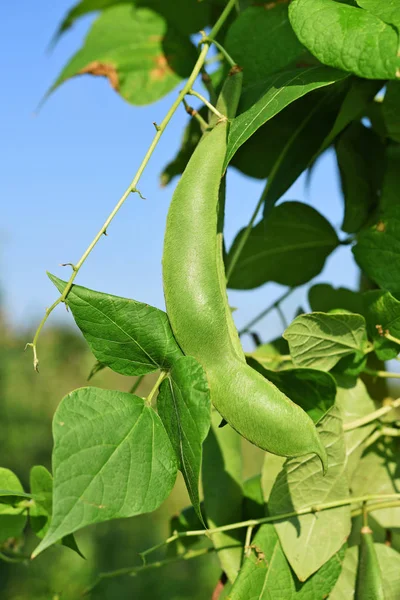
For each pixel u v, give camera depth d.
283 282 0.45
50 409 2.24
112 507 0.31
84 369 2.40
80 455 0.31
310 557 0.36
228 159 0.34
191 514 0.45
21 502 0.39
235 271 0.44
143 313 0.33
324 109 0.42
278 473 0.37
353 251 0.39
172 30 0.48
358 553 0.38
